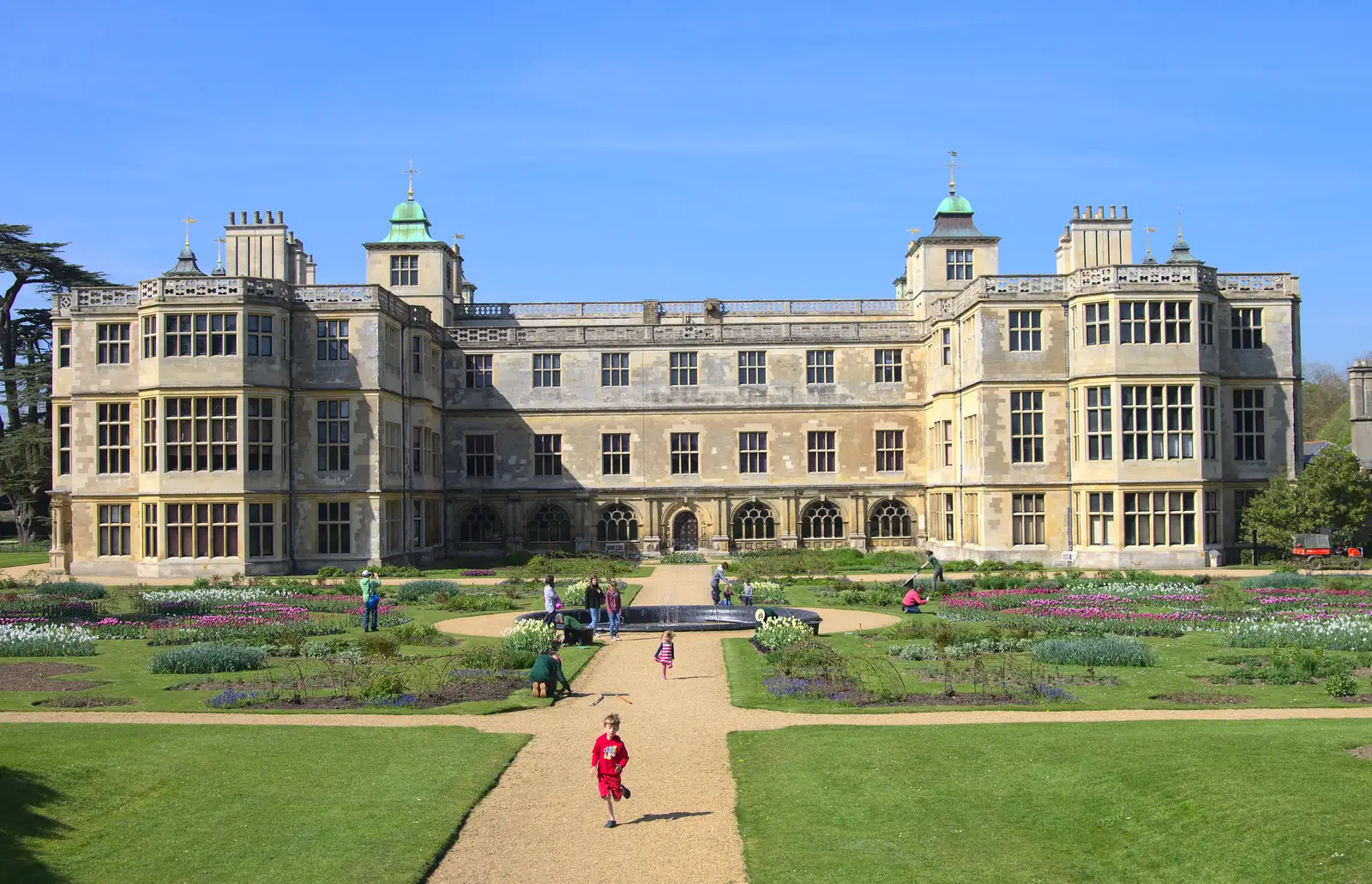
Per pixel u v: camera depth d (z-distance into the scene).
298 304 59.66
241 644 33.16
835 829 17.08
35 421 97.12
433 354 71.75
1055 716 23.05
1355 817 15.80
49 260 95.06
